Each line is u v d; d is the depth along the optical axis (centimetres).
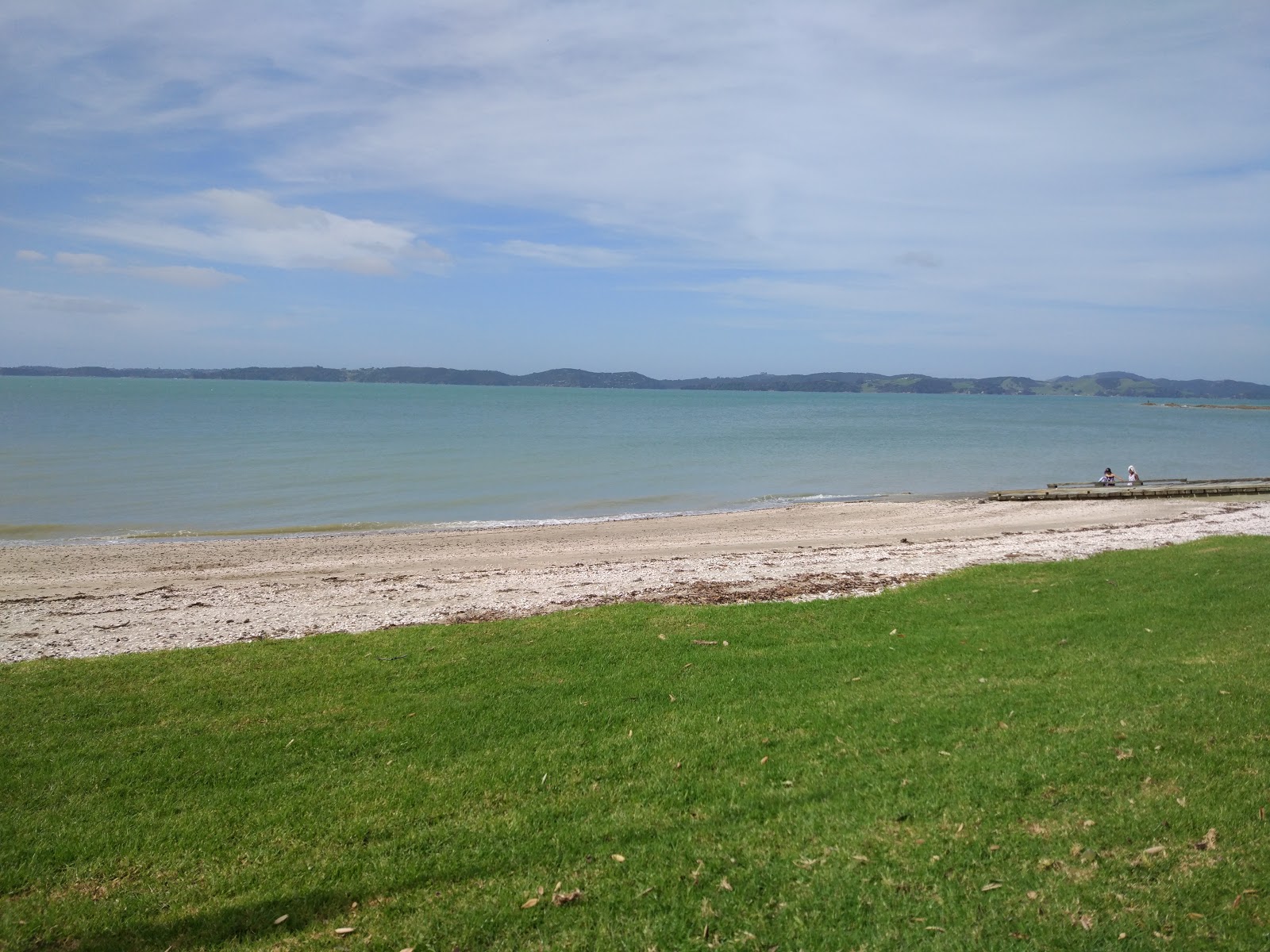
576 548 2273
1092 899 451
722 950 424
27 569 1983
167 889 500
